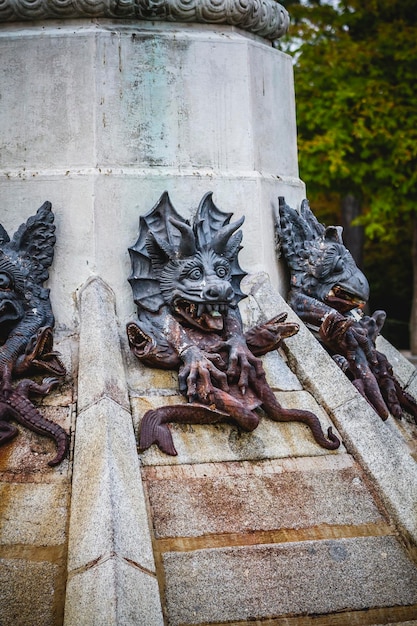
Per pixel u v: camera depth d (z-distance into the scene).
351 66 13.19
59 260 5.21
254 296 5.41
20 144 5.37
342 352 5.46
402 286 18.75
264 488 4.40
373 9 13.90
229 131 5.55
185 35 5.51
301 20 14.56
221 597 3.88
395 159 13.06
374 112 13.03
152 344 4.84
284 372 5.12
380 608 3.97
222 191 5.45
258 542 4.14
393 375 5.79
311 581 4.01
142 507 4.08
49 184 5.27
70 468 4.36
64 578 3.88
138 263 5.11
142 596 3.67
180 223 4.89
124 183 5.25
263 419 4.78
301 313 5.60
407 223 16.77
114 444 4.23
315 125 13.37
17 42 5.40
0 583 3.86
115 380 4.64
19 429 4.55
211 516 4.20
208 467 4.45
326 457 4.67
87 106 5.31
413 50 12.95
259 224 5.53
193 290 4.83
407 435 5.41
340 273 5.71
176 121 5.43
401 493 4.47
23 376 4.84
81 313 5.04
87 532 3.88
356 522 4.36
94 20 5.48
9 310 5.00
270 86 5.89
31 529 4.08
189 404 4.61
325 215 18.52
